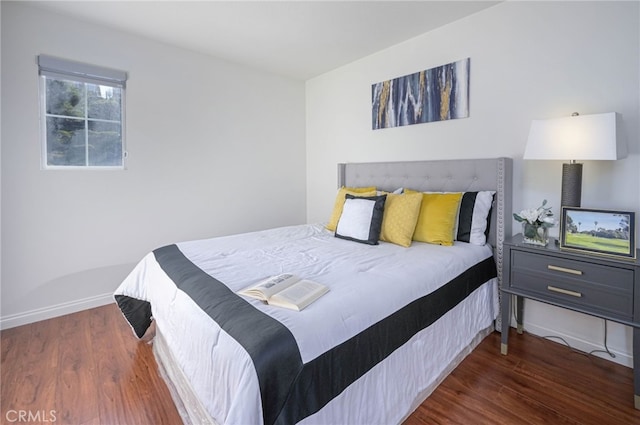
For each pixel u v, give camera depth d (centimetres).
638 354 150
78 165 259
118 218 275
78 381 171
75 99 254
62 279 252
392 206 236
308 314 114
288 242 233
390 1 225
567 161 203
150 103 287
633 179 180
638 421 142
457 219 231
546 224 186
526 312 225
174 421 144
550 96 208
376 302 133
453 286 180
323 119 383
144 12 238
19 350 201
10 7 222
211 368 109
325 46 300
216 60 326
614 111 184
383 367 132
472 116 247
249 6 230
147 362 189
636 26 175
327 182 386
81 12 238
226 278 152
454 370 180
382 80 311
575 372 178
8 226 229
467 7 233
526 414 147
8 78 224
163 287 165
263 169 372
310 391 102
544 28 208
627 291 153
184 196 312
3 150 225
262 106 366
